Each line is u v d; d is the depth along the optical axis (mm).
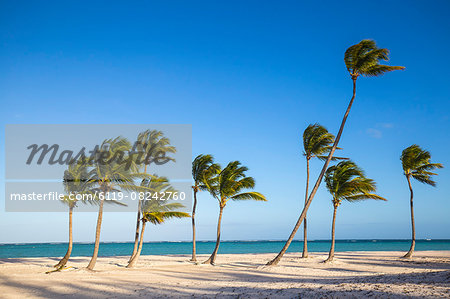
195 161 26609
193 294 11703
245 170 24500
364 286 11281
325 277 16328
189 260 28391
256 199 23641
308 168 26094
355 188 22875
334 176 24234
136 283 14516
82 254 50219
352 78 22000
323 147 26016
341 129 21828
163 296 11430
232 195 24281
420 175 29141
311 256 31312
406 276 13641
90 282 14688
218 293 11742
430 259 27859
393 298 8984
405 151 29484
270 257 33781
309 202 21750
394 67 20547
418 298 8789
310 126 25891
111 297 11406
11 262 26344
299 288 11953
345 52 21609
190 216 21766
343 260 26719
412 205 29734
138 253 22297
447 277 12188
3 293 12188
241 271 19641
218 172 25359
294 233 21688
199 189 27016
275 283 13867
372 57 20594
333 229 24484
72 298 11312
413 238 29547
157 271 19703
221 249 75812
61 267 18922
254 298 10484
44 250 70500
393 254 36375
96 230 19438
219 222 25062
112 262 26453
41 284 14094
